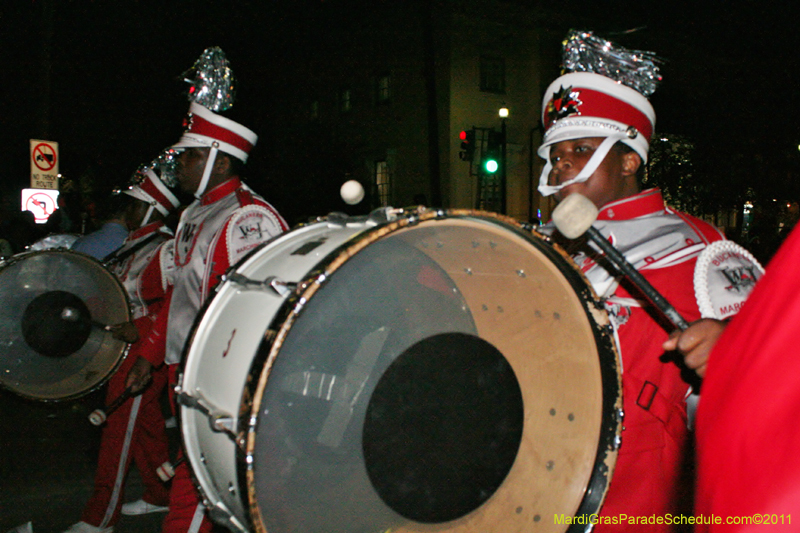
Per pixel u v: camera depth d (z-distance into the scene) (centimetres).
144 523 373
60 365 352
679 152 1531
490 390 143
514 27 2045
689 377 162
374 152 2267
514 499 146
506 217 144
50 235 521
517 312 150
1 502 395
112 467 334
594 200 182
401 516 133
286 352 126
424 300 140
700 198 1530
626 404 161
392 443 132
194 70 287
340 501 129
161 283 372
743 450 58
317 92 2519
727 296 152
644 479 159
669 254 163
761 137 1440
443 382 138
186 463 165
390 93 2214
